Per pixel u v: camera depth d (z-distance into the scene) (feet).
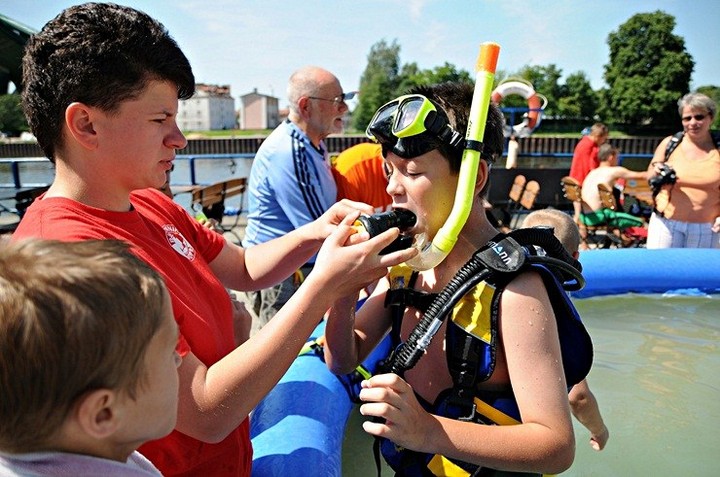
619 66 163.84
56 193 3.97
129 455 3.07
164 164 4.09
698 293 12.57
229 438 4.37
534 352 4.00
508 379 4.38
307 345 7.48
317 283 3.80
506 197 25.71
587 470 6.79
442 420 4.02
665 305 12.04
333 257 3.82
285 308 3.84
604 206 20.22
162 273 3.90
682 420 7.80
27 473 2.58
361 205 5.49
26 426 2.55
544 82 181.57
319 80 10.84
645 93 157.58
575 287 4.76
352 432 6.97
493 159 4.66
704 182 14.14
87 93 3.61
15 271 2.51
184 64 3.96
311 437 5.73
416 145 4.31
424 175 4.40
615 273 12.51
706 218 14.38
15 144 68.03
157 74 3.76
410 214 4.48
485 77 4.26
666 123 159.33
